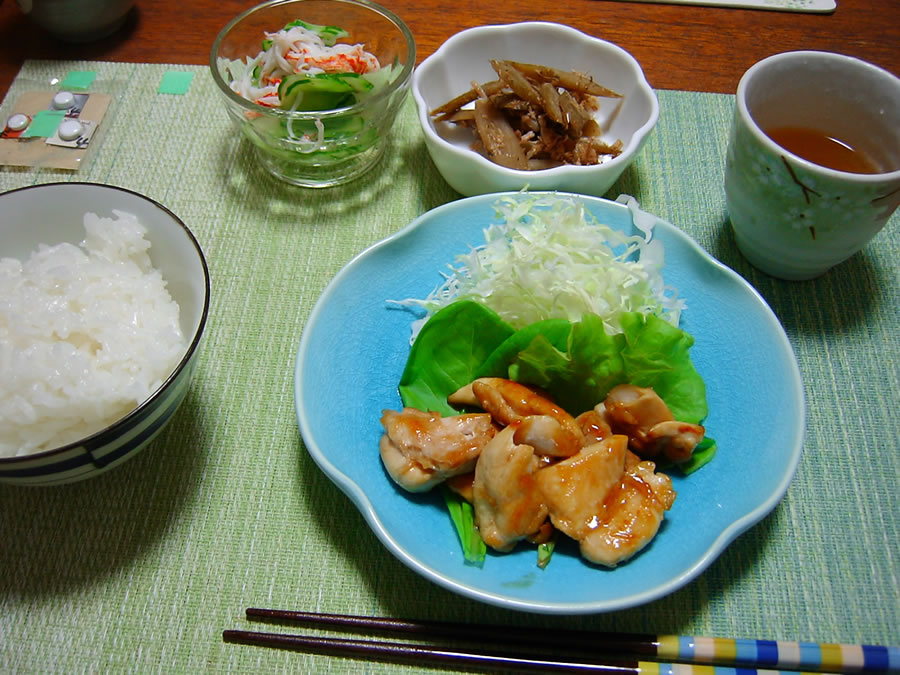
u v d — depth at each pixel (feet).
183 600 1.03
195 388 1.19
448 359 1.15
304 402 1.07
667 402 1.11
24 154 1.44
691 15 1.67
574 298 1.20
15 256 1.16
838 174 1.10
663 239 1.26
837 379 1.22
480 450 1.03
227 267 1.32
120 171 1.43
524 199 1.31
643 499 1.01
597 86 1.41
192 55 1.60
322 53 1.46
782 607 1.03
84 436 1.04
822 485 1.12
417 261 1.26
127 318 1.09
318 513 1.09
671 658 0.98
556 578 0.98
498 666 0.98
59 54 1.60
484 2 1.68
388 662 0.99
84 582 1.04
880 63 1.60
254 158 1.46
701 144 1.48
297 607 1.03
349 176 1.44
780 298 1.30
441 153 1.31
